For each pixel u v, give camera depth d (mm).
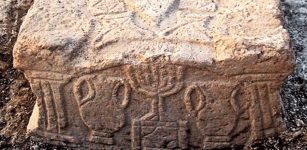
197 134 2709
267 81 2510
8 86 3180
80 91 2605
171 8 2682
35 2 2734
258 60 2436
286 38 2465
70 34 2543
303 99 2961
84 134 2770
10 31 3504
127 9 2701
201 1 2723
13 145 2842
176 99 2584
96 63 2504
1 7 3617
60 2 2736
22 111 3010
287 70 2467
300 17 3525
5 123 2957
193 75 2508
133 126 2693
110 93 2592
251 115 2631
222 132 2693
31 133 2807
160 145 2748
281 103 2719
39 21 2609
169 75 2502
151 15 2627
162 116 2643
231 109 2604
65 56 2506
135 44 2512
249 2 2689
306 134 2777
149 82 2529
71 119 2717
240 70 2473
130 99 2604
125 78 2537
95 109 2656
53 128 2760
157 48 2484
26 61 2539
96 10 2693
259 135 2715
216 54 2477
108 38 2527
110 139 2760
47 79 2592
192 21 2605
